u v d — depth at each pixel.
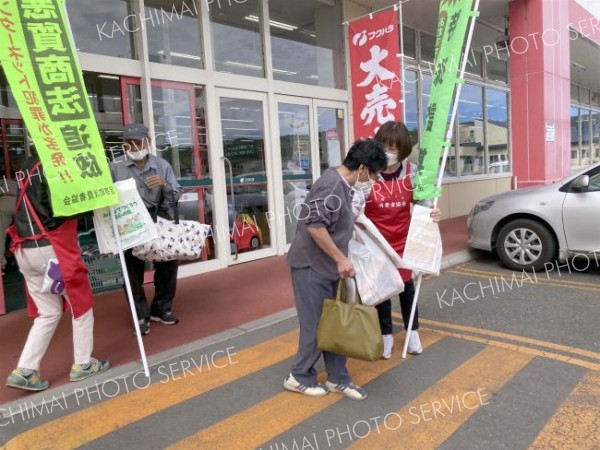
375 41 6.19
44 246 3.31
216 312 5.03
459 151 11.66
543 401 3.06
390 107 6.15
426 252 3.58
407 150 3.51
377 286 3.08
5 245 6.68
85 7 5.51
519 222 6.31
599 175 6.00
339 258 2.87
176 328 4.61
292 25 7.71
